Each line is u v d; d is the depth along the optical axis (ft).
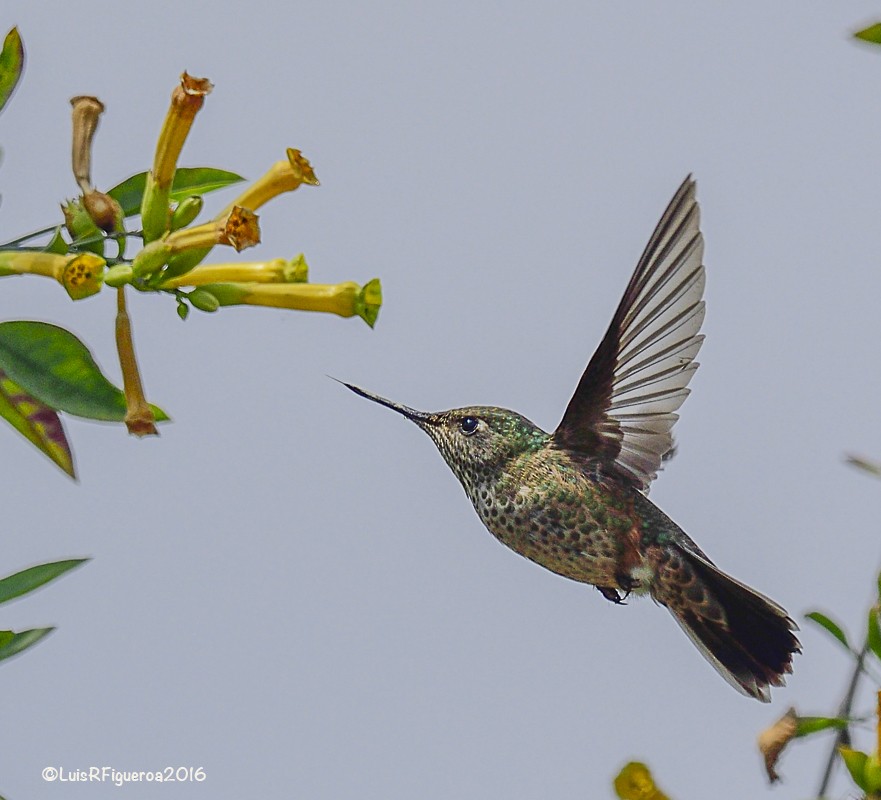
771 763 20.52
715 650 25.91
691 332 25.36
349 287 17.78
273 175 17.53
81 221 17.75
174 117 17.15
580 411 27.20
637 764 20.90
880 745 19.83
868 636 20.65
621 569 26.81
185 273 17.42
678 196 24.77
